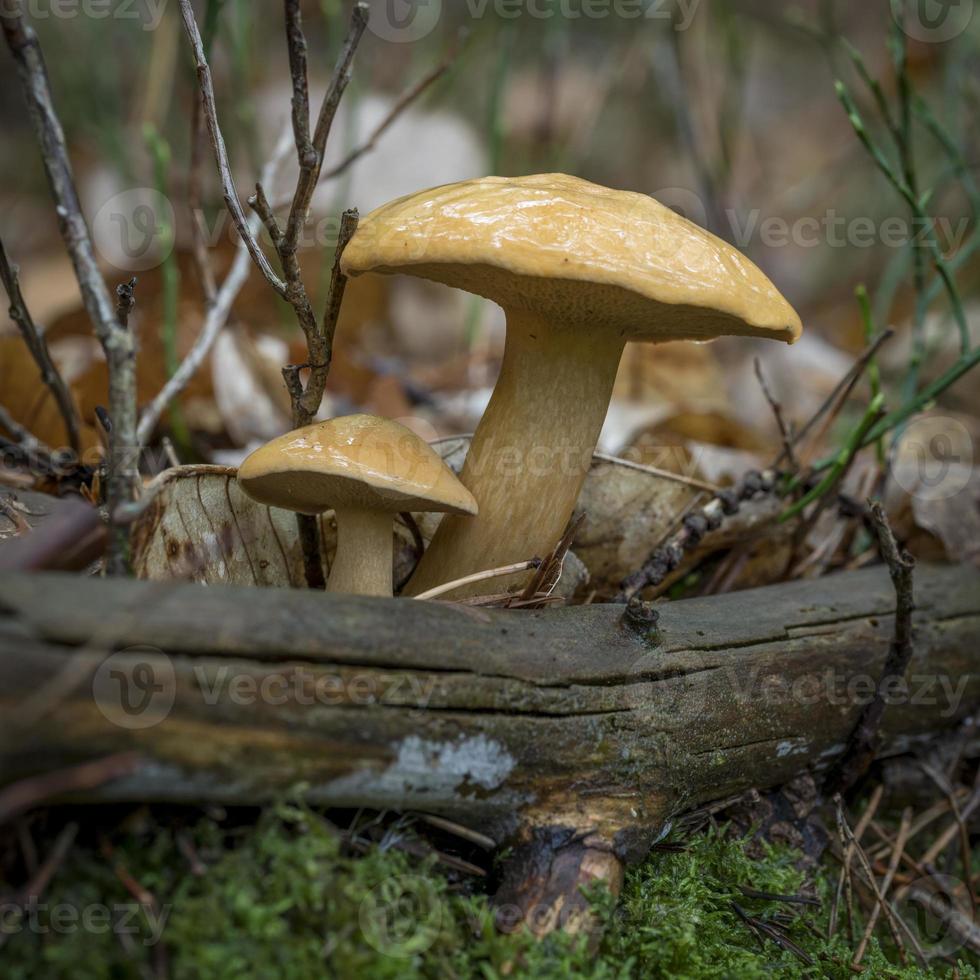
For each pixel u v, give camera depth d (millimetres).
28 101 331
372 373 519
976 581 413
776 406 420
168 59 580
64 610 315
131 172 618
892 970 363
